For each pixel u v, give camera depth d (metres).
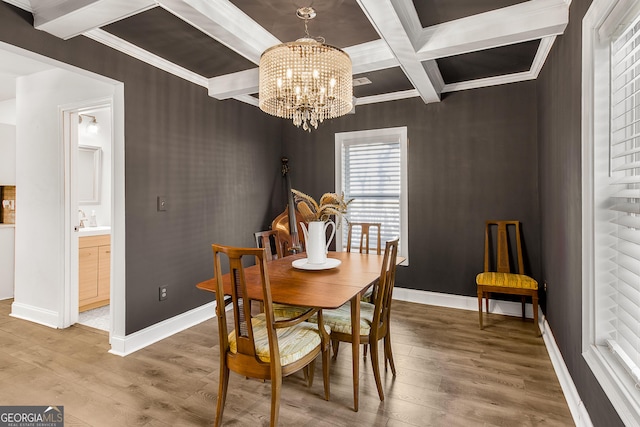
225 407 2.07
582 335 1.74
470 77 3.52
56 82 3.21
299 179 4.61
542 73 3.03
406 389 2.24
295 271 2.42
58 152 3.25
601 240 1.59
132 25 2.44
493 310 3.63
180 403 2.10
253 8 2.24
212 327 3.34
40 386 2.28
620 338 1.50
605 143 1.58
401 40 2.30
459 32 2.37
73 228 3.35
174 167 3.18
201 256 3.49
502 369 2.48
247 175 4.11
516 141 3.49
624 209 1.40
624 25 1.40
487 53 2.93
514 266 3.52
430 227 3.91
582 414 1.79
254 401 2.13
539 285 3.39
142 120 2.88
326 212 2.59
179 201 3.24
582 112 1.73
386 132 4.09
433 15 2.31
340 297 1.82
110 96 2.82
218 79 3.46
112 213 2.80
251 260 4.18
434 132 3.86
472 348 2.81
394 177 4.11
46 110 3.30
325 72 2.29
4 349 2.83
